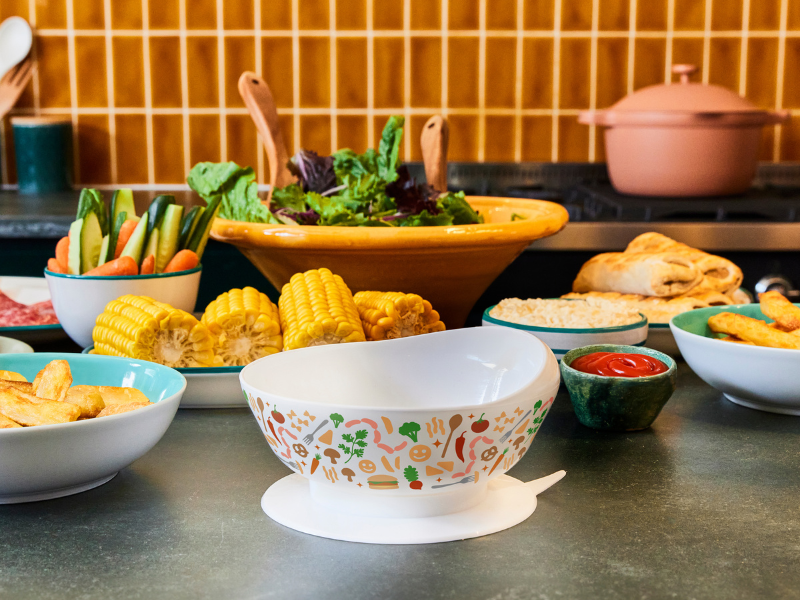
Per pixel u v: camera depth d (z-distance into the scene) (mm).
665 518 522
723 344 711
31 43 2252
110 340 746
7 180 2363
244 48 2305
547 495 559
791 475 594
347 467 487
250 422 716
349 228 887
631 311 870
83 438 519
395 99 2346
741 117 1842
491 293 1837
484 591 434
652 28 2305
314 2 2281
